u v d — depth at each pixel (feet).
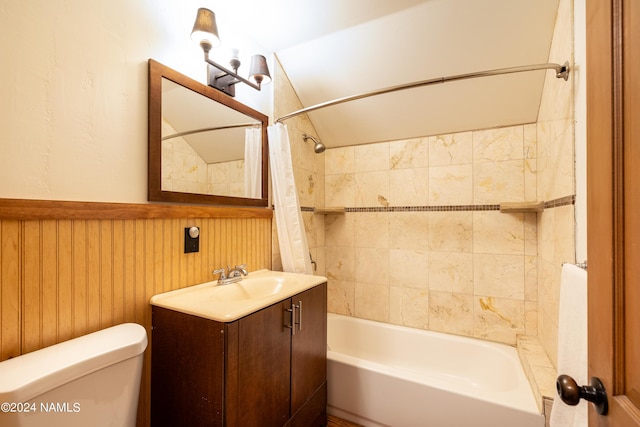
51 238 2.93
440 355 6.45
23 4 2.76
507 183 6.14
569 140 3.78
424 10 4.80
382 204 7.46
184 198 4.27
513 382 5.08
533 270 5.93
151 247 3.85
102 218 3.29
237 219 5.26
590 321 1.70
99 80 3.34
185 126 4.34
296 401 4.23
